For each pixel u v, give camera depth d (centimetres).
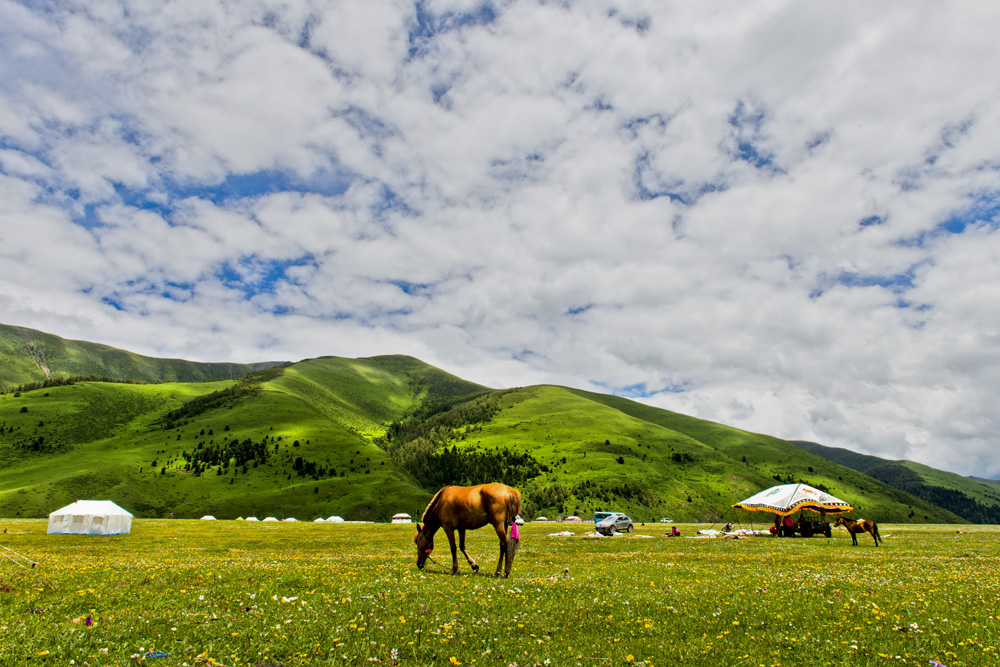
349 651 868
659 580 1752
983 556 2956
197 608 1096
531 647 932
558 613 1170
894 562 2547
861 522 3900
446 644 930
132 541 4878
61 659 783
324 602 1177
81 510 6281
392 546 3878
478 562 2477
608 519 6556
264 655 845
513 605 1230
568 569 2102
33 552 3562
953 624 1102
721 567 2269
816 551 3281
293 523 9762
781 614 1184
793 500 5150
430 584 1487
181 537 5453
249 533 6103
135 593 1231
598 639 995
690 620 1142
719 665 863
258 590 1305
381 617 1080
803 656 902
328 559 2559
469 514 1859
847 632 1051
